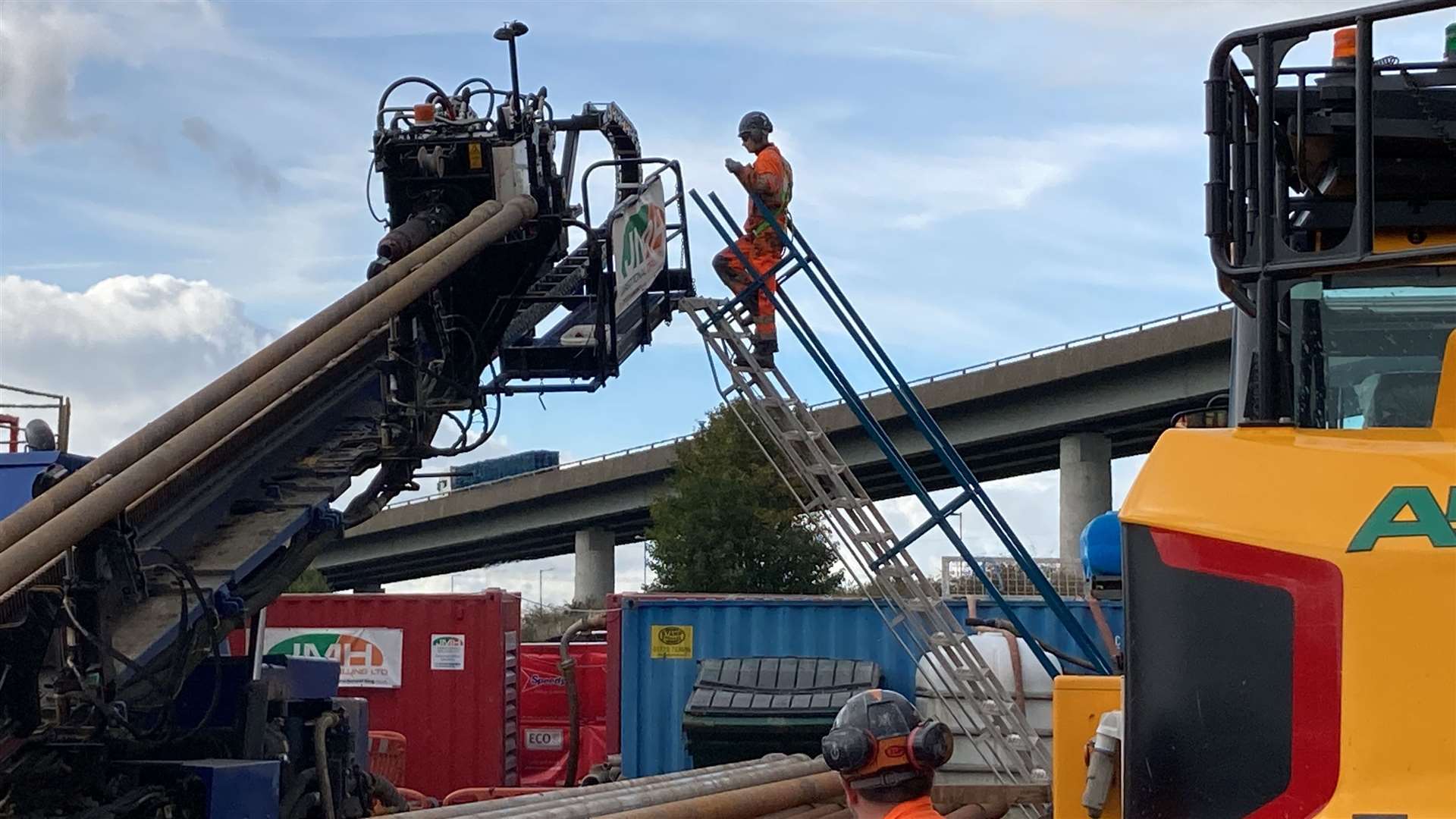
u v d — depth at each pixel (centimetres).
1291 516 261
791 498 3183
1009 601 1301
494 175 706
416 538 5684
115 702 529
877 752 312
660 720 1377
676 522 3200
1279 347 304
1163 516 273
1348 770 247
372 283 603
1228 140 306
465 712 1562
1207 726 262
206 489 616
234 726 634
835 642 1355
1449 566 246
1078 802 396
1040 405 3547
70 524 452
